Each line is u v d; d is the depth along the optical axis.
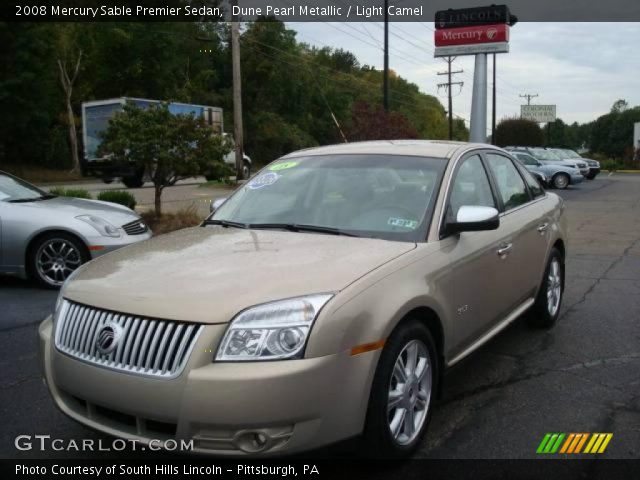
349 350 2.86
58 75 38.38
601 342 5.35
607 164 53.69
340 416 2.83
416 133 23.05
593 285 7.63
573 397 4.17
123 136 10.95
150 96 43.28
